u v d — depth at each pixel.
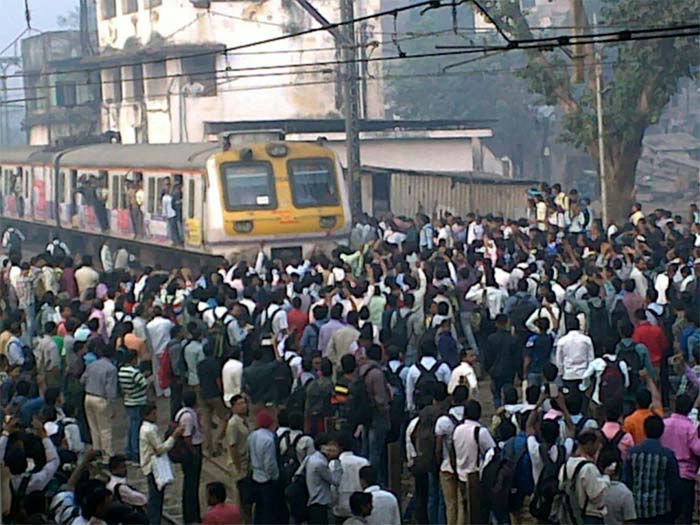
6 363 15.99
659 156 53.19
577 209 27.25
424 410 13.02
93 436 16.48
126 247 35.09
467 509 12.59
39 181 41.47
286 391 15.24
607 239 23.88
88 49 58.94
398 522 11.16
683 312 17.25
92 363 16.45
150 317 19.12
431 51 53.03
